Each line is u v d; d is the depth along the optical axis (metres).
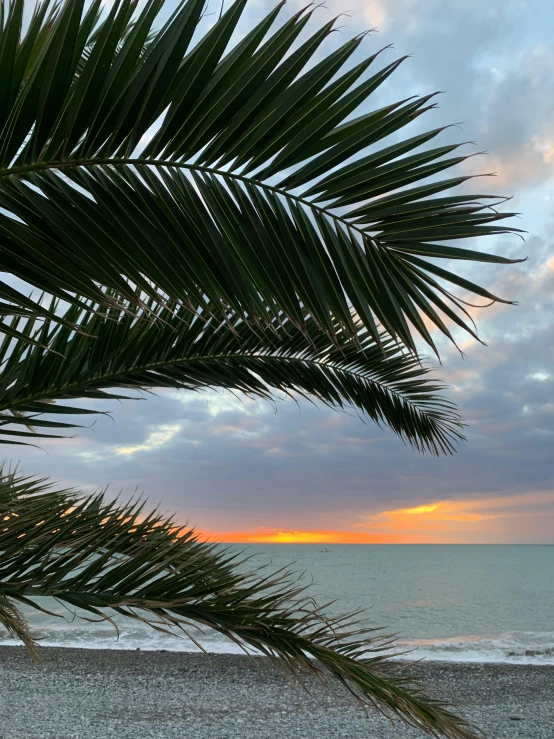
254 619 1.36
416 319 1.00
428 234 0.99
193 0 0.83
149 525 1.59
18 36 0.80
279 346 2.31
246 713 7.45
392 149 0.97
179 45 0.85
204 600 1.35
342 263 0.98
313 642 1.44
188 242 0.93
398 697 1.46
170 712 7.47
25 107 0.84
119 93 0.86
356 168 0.97
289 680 1.38
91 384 1.89
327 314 0.96
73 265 0.88
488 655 11.87
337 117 0.94
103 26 0.83
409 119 0.96
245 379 2.23
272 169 0.97
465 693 8.75
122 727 6.79
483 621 18.23
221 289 0.94
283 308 0.96
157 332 1.95
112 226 0.90
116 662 10.38
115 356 1.92
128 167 0.92
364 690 1.42
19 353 1.75
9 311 0.87
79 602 1.23
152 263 0.91
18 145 0.86
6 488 1.68
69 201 0.89
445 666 10.52
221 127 0.92
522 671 10.18
